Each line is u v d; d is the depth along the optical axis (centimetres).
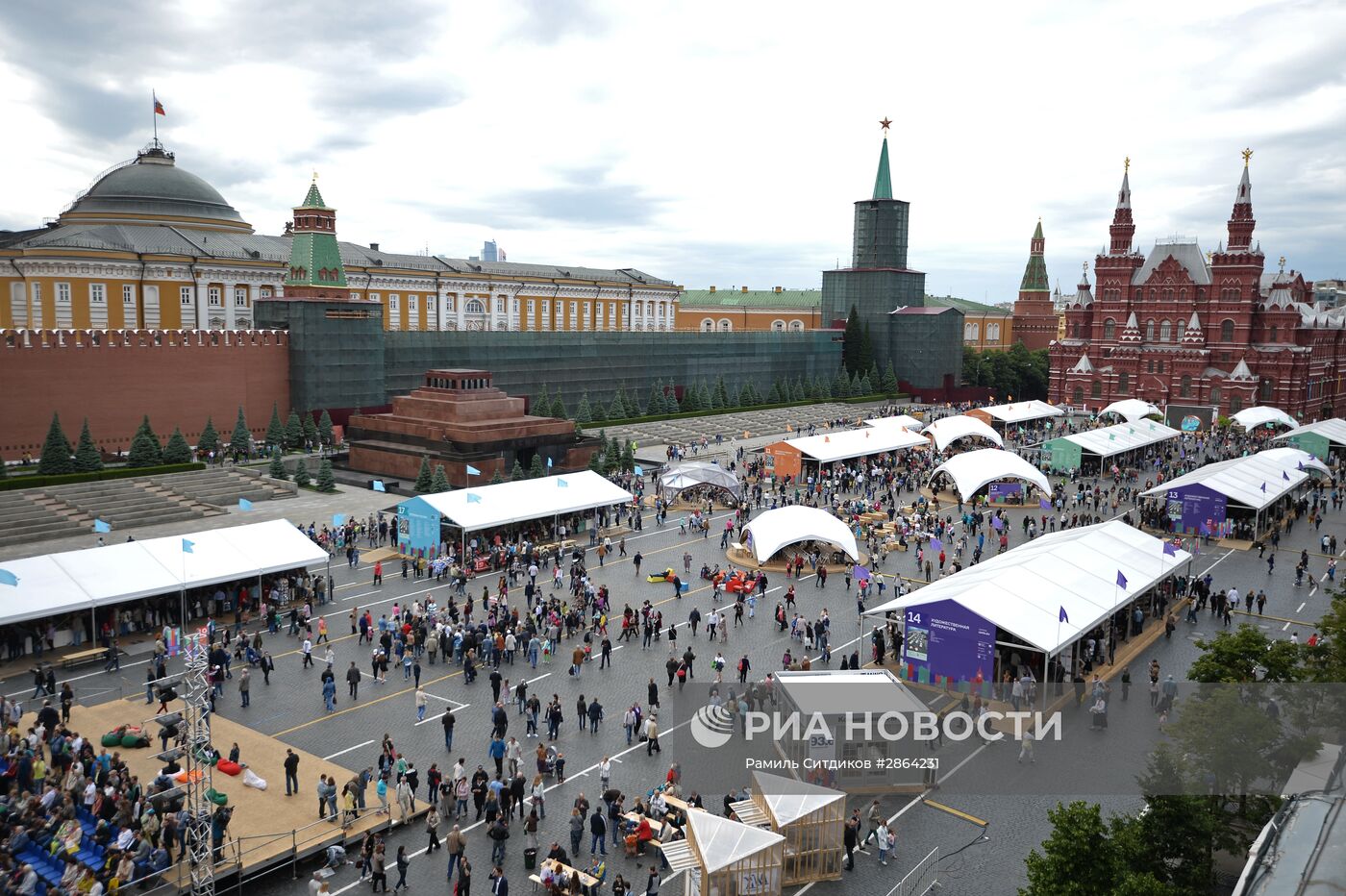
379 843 3020
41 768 3416
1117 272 17100
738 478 10181
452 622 5309
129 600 5006
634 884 3094
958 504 9150
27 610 4684
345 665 4862
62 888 2822
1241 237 15900
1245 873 1584
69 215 13650
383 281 14362
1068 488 9944
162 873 2969
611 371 15225
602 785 3603
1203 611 5944
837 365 19962
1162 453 12250
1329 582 6600
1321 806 1714
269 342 11006
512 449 9694
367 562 6756
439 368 12712
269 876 3108
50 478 8156
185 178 14125
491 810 3269
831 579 6575
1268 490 8100
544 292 16962
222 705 4356
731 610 5831
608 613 5725
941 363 19862
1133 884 2334
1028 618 4447
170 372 10144
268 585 5919
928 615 4609
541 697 4491
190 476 8694
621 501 7756
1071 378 17538
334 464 10188
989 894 3000
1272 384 15588
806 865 3083
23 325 11512
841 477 9675
